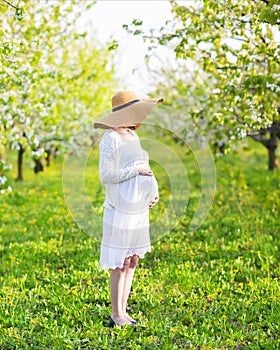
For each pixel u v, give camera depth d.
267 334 4.66
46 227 9.19
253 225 8.74
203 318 5.02
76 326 4.85
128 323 4.81
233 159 18.25
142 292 5.64
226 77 7.68
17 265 6.77
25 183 16.22
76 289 5.76
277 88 6.91
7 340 4.49
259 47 7.08
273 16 5.78
